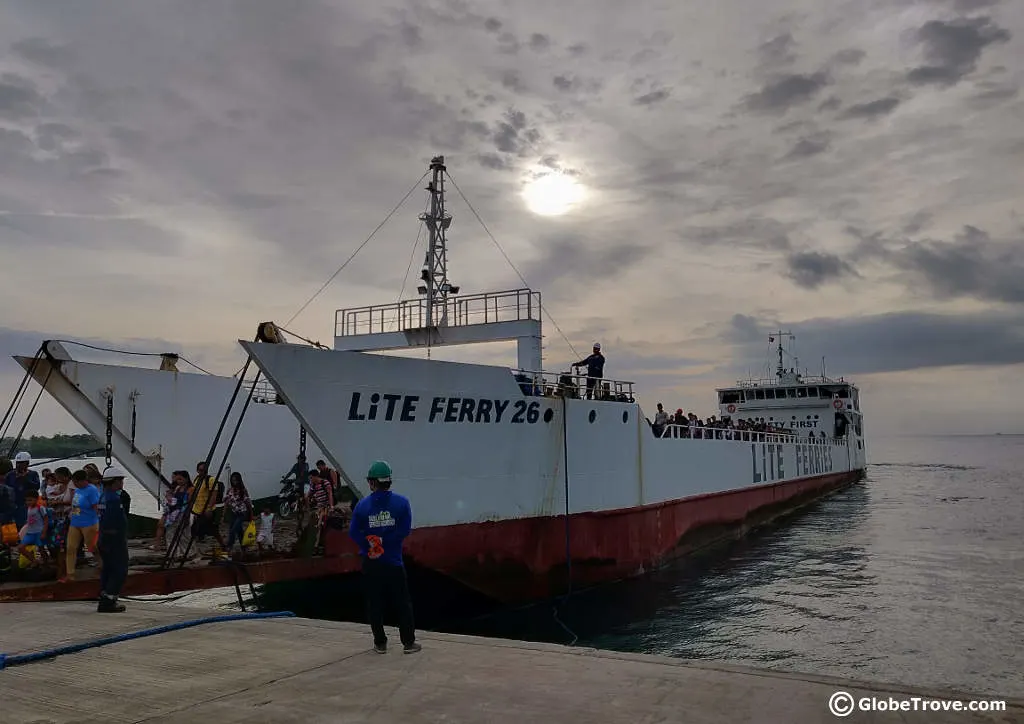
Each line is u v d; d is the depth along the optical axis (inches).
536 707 223.9
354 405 548.7
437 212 844.6
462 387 629.3
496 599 666.2
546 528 712.4
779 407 2206.0
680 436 1029.8
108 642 318.0
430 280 831.1
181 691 249.0
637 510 859.4
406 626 292.2
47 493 517.7
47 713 229.5
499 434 666.2
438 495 609.3
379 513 295.9
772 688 237.5
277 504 815.1
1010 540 1090.7
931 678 493.4
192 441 745.0
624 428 842.8
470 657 284.4
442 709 223.9
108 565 390.9
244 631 341.4
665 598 737.0
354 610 621.0
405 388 583.8
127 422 693.3
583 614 673.6
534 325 767.7
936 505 1697.8
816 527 1322.6
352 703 231.5
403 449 584.1
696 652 555.5
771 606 697.0
